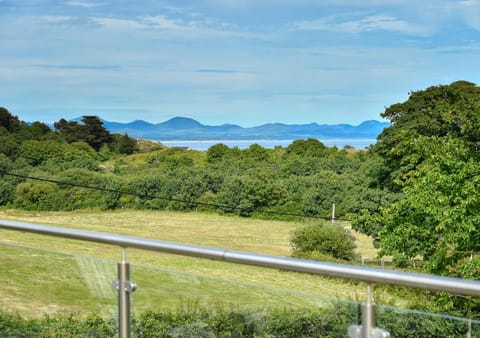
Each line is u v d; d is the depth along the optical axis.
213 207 43.66
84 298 2.27
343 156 46.31
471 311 8.55
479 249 12.16
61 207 42.91
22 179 43.28
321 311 1.69
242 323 1.90
